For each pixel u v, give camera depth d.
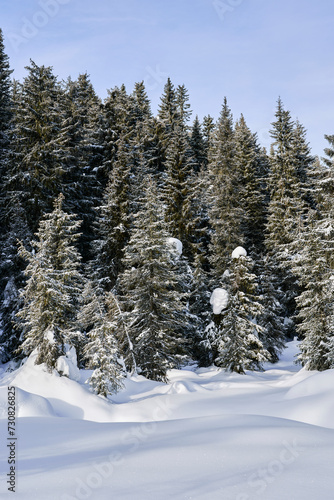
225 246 32.22
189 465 4.30
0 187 30.59
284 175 40.22
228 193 32.78
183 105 61.19
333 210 25.14
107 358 16.67
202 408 14.43
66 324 18.31
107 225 30.12
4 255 27.20
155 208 23.75
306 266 23.05
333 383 13.73
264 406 13.77
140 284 23.50
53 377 16.27
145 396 17.56
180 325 24.11
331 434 5.98
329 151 25.98
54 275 18.59
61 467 4.55
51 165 29.81
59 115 31.59
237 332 23.69
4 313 26.31
